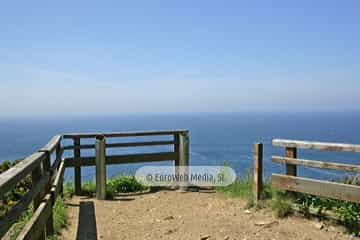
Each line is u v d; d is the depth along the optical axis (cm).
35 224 338
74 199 787
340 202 539
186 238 512
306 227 521
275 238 488
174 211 676
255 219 576
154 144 884
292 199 593
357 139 9300
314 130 15025
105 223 599
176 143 910
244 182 841
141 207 716
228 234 515
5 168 752
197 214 643
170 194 830
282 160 604
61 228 550
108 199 789
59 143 668
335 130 14850
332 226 514
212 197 780
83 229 562
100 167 787
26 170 321
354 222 496
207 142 8969
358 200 492
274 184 612
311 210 548
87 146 834
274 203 595
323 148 547
